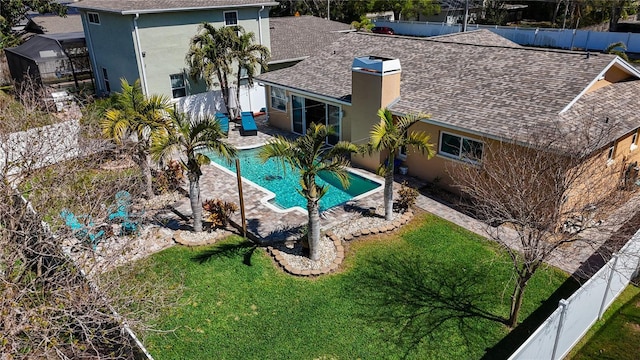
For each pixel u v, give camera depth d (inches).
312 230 493.0
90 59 1131.9
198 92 1055.0
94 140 538.0
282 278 482.6
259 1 1088.2
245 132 948.6
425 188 684.7
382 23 2226.9
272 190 712.4
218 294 458.0
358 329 407.8
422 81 743.7
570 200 466.0
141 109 615.8
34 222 362.0
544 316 418.3
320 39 1314.0
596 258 495.2
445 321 414.3
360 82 712.4
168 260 514.3
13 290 310.3
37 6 1562.5
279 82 912.3
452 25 1969.7
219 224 579.2
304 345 391.2
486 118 597.3
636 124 574.6
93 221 397.4
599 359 368.8
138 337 388.2
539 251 397.4
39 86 914.1
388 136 527.5
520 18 2370.8
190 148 523.2
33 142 469.4
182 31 989.8
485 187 500.7
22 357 277.4
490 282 467.8
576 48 1694.1
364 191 701.3
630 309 423.5
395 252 526.0
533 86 626.2
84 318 307.4
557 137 477.7
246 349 388.2
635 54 1573.6
